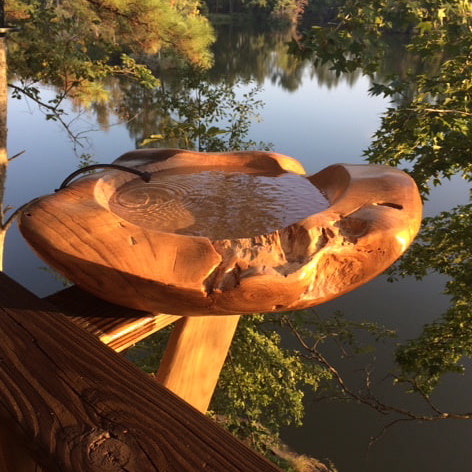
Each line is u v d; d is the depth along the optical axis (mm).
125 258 767
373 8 2564
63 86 5797
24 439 585
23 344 745
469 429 10367
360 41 2566
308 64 31703
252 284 737
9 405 628
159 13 5949
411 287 14867
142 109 8023
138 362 5480
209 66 7254
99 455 556
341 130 27719
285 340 11961
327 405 10891
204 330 1196
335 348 11906
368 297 14359
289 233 843
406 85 4473
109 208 975
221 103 7109
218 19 44500
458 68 4441
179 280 741
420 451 9969
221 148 7047
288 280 747
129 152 1267
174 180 1154
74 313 884
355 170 1079
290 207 1031
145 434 583
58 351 730
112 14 5812
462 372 4770
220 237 878
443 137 4148
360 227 864
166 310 795
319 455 9641
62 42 5512
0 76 4203
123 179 1113
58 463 551
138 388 656
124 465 546
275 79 32812
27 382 668
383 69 8711
